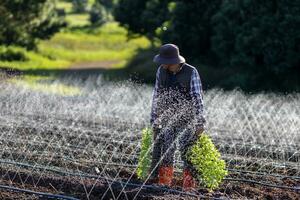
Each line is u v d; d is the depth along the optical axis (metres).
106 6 104.62
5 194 9.16
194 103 9.47
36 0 43.97
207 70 35.03
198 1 36.81
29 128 16.00
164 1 44.84
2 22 42.38
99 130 16.31
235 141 14.90
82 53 65.31
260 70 32.12
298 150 13.73
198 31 36.97
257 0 31.45
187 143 9.45
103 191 9.38
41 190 9.53
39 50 58.78
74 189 9.59
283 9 30.52
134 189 9.45
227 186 9.98
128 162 12.12
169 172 9.73
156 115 9.70
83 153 12.69
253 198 9.38
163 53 9.39
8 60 47.53
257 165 12.28
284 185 10.52
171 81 9.59
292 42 30.31
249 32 31.70
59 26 48.75
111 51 70.81
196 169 9.41
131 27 49.12
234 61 32.09
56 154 12.55
